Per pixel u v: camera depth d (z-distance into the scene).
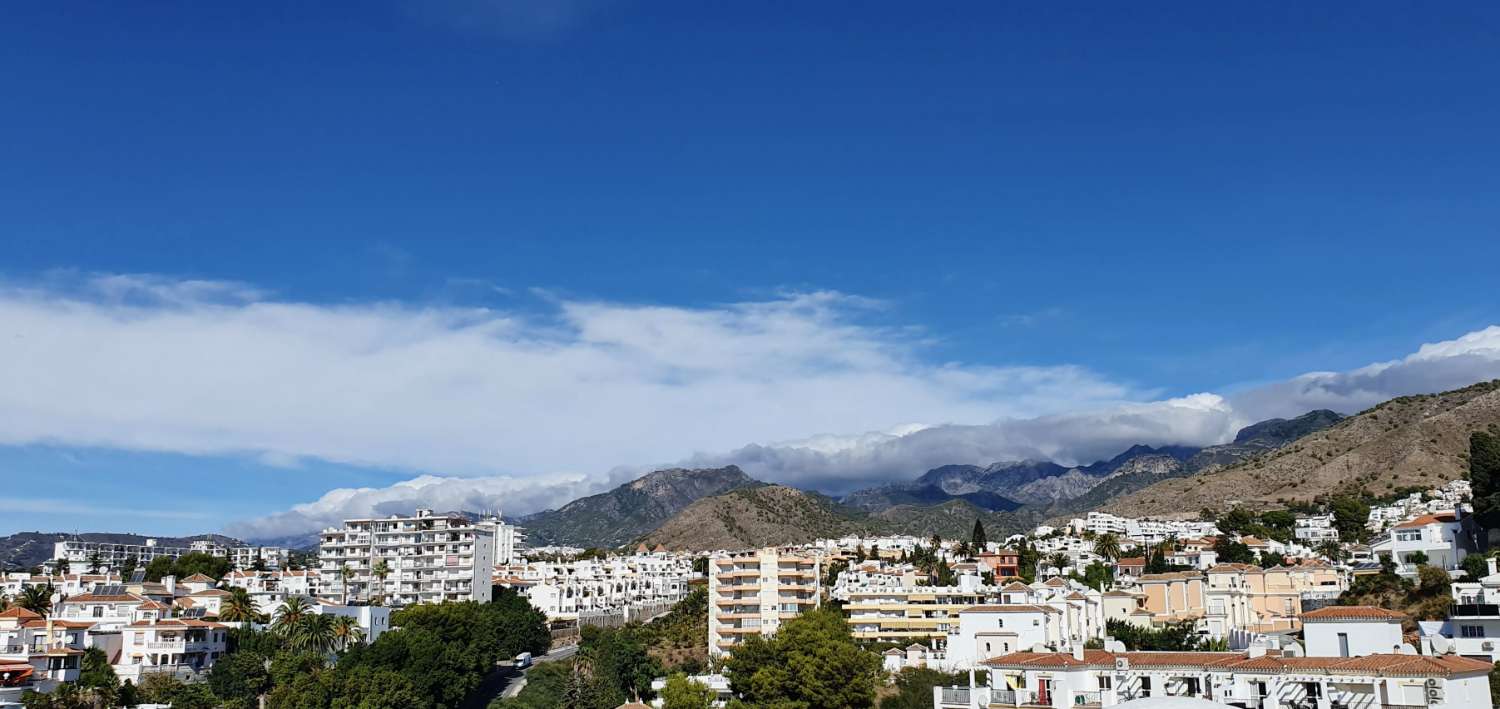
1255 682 112.00
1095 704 121.69
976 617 180.12
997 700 126.75
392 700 163.25
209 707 160.00
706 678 195.50
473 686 195.75
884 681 176.00
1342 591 193.25
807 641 174.25
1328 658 112.75
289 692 161.62
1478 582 144.38
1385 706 103.88
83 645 176.00
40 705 144.00
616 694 191.25
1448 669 101.81
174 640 179.50
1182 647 172.25
